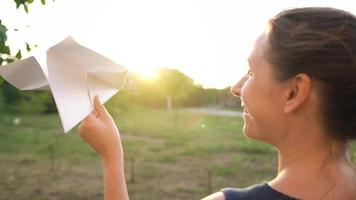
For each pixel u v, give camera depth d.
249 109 0.94
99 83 1.05
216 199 0.89
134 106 23.20
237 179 9.80
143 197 8.46
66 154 12.34
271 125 0.92
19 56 1.87
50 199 8.33
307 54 0.86
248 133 0.96
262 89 0.91
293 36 0.88
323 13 0.89
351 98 0.86
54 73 0.99
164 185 9.25
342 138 0.89
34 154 12.35
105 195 1.03
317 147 0.89
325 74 0.85
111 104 17.55
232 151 12.80
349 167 0.92
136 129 16.98
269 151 12.55
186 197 8.53
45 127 17.69
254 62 0.93
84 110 1.01
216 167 10.75
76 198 8.41
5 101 20.05
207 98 29.02
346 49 0.86
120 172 1.03
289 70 0.88
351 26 0.88
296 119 0.89
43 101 21.09
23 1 1.84
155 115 21.94
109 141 1.03
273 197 0.88
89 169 10.59
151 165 10.98
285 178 0.89
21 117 20.31
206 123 19.14
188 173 10.26
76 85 1.02
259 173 10.30
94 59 1.02
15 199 8.27
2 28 1.81
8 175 9.94
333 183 0.88
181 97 26.34
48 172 10.25
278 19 0.92
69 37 0.99
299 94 0.87
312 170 0.88
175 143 14.17
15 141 14.37
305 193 0.87
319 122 0.88
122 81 1.06
